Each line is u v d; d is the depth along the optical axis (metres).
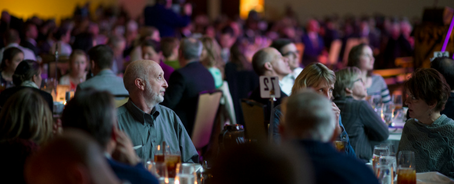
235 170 1.15
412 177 1.95
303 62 9.83
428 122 2.48
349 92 3.13
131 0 15.36
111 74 3.74
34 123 1.92
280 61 3.66
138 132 2.60
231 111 4.69
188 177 1.86
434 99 2.41
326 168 1.51
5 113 1.93
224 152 1.21
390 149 2.40
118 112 2.62
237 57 5.27
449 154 2.42
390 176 2.03
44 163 1.19
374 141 3.20
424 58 4.45
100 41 8.27
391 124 3.71
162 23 8.08
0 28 7.95
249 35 10.63
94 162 1.20
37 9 13.55
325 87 2.52
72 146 1.19
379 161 2.18
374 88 4.40
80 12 12.18
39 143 1.93
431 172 2.22
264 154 1.15
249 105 3.30
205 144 4.11
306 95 1.67
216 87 4.64
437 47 4.31
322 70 2.53
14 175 1.84
